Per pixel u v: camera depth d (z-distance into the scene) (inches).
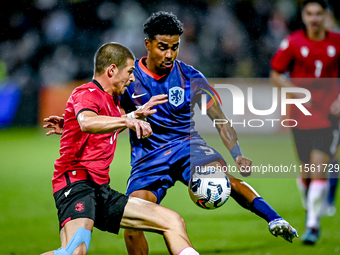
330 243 575.8
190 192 456.1
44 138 2016.5
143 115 419.8
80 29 2119.8
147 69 493.4
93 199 390.3
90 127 358.6
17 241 593.9
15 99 2105.1
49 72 2101.4
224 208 824.9
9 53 2128.4
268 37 2126.0
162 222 379.6
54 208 817.5
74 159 401.1
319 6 687.1
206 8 2144.4
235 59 2121.1
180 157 486.3
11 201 881.5
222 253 527.8
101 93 398.0
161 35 459.8
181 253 364.5
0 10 2123.5
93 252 549.0
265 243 575.2
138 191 470.3
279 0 2123.5
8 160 1448.1
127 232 452.8
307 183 689.0
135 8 2140.7
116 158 1491.1
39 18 2126.0
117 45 412.8
